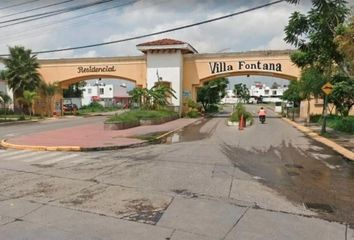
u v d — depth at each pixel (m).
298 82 31.33
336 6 11.42
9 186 8.38
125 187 8.35
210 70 38.09
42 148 15.06
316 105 37.78
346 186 8.88
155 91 34.91
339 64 14.76
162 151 14.31
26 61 41.06
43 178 9.25
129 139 17.94
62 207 6.82
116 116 26.62
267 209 6.84
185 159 12.30
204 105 54.06
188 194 7.79
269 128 26.44
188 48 37.69
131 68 40.22
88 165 11.14
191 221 6.12
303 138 19.72
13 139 18.25
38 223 5.95
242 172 10.26
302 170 10.84
